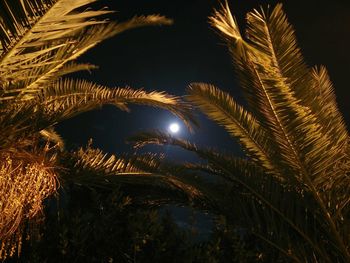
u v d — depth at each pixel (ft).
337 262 16.35
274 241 16.06
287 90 13.55
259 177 16.81
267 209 17.16
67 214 16.40
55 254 15.24
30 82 16.51
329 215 15.48
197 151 18.79
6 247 14.42
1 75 13.51
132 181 16.87
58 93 19.71
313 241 16.38
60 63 16.60
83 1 11.60
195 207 18.65
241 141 16.53
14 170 14.37
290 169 15.40
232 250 16.16
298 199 16.20
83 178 15.74
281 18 13.58
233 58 13.67
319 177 14.88
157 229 15.61
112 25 17.16
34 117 15.21
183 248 15.93
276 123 14.25
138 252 15.57
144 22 17.79
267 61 13.23
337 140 15.26
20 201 14.28
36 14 11.34
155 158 18.56
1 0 9.80
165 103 18.42
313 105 14.53
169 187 20.06
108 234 15.85
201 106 16.57
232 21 12.46
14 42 11.72
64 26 11.73
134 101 17.98
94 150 17.08
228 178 19.21
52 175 15.15
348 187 15.92
